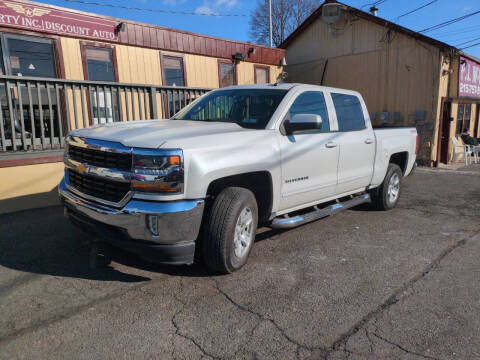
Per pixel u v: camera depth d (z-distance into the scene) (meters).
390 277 3.87
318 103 4.82
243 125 4.19
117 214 3.25
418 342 2.78
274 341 2.76
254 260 4.23
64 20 8.52
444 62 12.45
